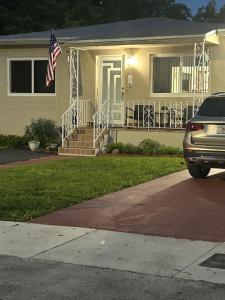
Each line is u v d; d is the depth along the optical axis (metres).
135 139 18.52
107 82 20.33
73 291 5.62
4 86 21.67
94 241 7.47
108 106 19.77
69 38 19.25
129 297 5.43
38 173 13.04
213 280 5.89
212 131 11.60
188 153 11.92
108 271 6.24
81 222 8.50
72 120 19.25
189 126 11.95
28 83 21.36
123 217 8.79
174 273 6.13
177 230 7.96
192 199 10.09
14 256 6.86
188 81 19.11
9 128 21.69
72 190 10.79
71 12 39.47
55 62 18.98
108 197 10.32
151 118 19.16
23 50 21.30
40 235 7.82
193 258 6.67
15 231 8.04
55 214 9.03
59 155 17.95
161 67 19.59
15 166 14.85
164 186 11.43
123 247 7.17
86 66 20.52
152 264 6.46
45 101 21.05
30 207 9.40
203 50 17.48
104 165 14.34
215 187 11.31
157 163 14.63
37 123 20.38
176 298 5.39
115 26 22.36
